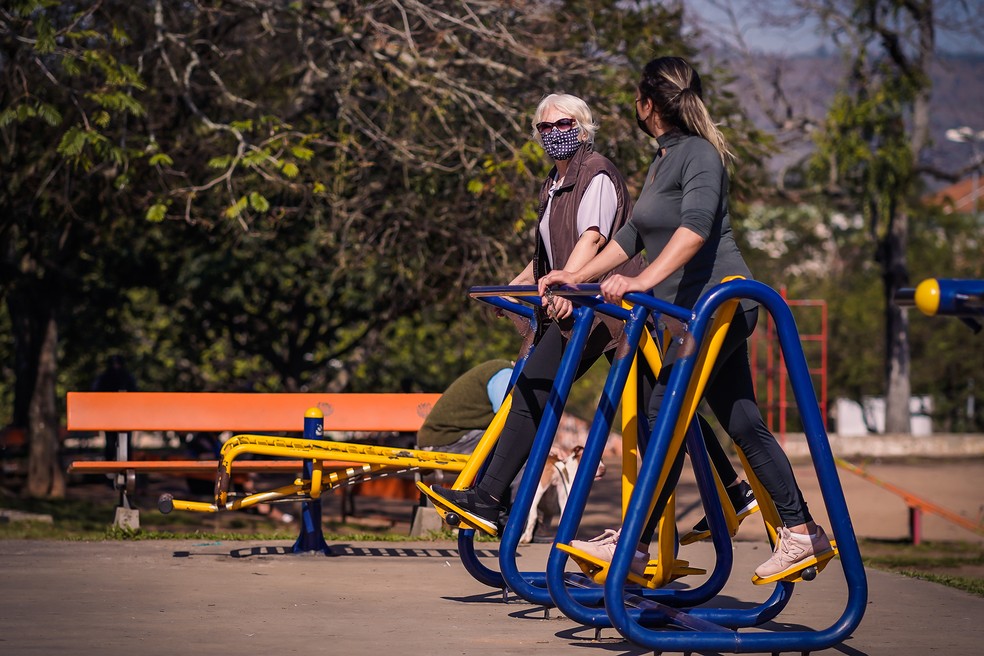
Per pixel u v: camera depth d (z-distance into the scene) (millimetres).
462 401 9102
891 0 30172
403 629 5281
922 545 16828
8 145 15406
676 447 4660
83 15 13234
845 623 4539
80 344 27859
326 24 14789
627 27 15031
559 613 5762
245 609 5734
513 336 32000
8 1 12844
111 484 10906
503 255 15406
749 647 4531
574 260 5590
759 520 18047
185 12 16266
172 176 15703
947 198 37062
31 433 21031
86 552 7965
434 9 15055
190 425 10227
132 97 14180
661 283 4961
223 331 28641
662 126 4969
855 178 32438
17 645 4734
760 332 41531
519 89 15305
